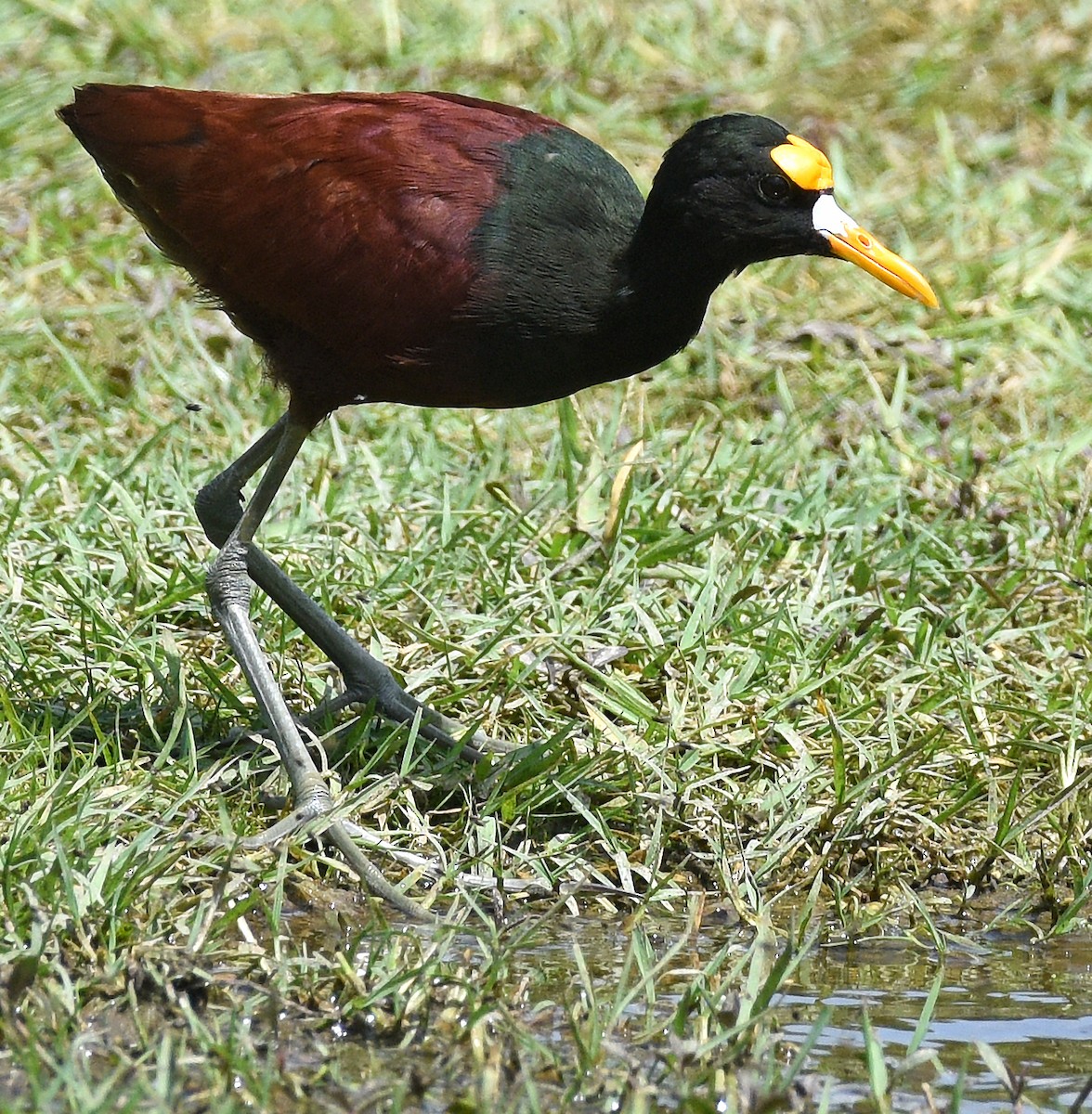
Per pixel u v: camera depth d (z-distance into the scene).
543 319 9.56
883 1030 7.89
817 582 11.50
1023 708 10.29
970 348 15.02
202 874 8.59
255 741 9.87
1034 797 10.06
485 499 12.70
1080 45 19.31
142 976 7.50
